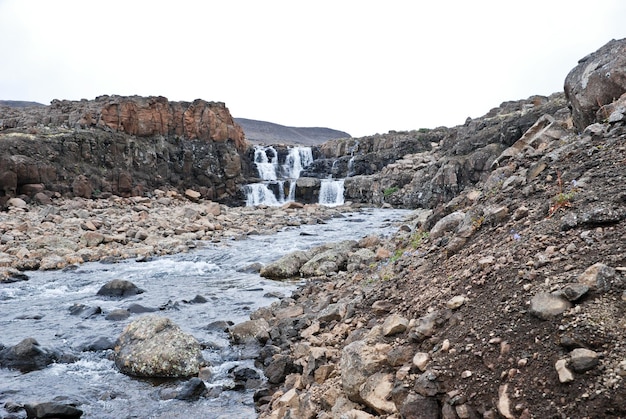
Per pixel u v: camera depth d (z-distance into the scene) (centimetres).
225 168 3966
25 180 2708
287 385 630
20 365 789
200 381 682
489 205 763
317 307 925
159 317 830
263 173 4556
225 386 689
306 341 722
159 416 623
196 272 1542
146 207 2994
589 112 939
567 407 350
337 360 590
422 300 590
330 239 2142
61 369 781
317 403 519
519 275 501
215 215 2897
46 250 1725
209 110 4022
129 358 766
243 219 2805
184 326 977
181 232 2256
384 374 481
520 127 3039
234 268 1603
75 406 654
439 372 432
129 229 2180
